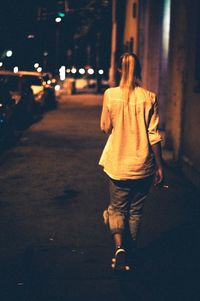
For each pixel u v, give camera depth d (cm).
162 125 1473
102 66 4722
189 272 466
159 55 1499
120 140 443
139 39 1814
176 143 964
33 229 588
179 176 863
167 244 537
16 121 1479
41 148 1179
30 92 1727
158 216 635
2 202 703
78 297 415
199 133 793
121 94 441
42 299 411
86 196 738
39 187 792
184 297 416
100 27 4194
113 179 448
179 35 960
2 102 1306
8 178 855
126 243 476
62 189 779
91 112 2166
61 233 574
